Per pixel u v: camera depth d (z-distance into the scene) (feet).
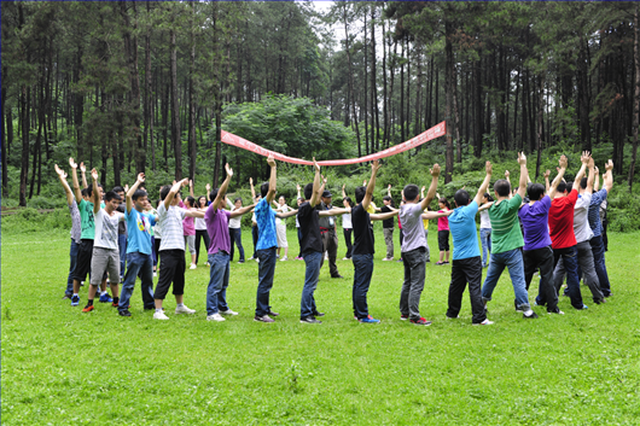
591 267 22.33
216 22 73.36
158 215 20.61
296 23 131.44
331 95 191.42
